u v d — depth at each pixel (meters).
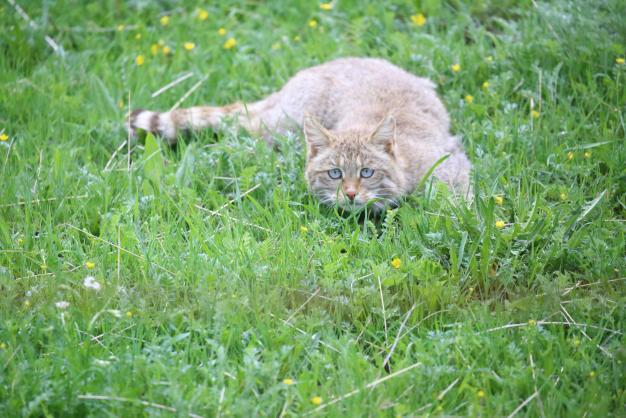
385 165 7.20
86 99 8.73
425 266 6.12
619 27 8.65
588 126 7.86
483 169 7.28
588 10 8.88
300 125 8.27
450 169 7.37
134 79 9.02
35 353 5.49
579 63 8.52
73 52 9.41
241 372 5.18
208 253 6.35
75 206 7.01
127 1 10.36
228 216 6.82
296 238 6.52
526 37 8.91
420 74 8.92
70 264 6.36
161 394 4.98
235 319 5.61
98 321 5.71
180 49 9.46
